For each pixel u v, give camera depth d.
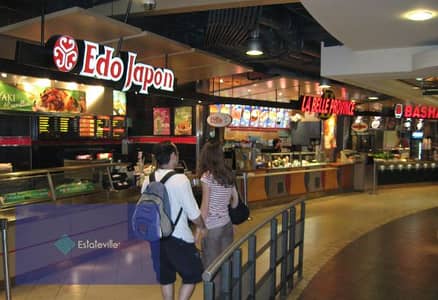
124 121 9.28
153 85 5.59
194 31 6.43
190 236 3.22
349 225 7.39
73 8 4.07
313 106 10.00
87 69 4.52
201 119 10.42
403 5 3.41
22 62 3.96
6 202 4.34
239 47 6.44
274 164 9.90
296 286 4.26
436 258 5.28
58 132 7.92
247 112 12.41
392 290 4.15
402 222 7.70
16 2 5.77
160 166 3.28
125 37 5.09
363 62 5.38
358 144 15.02
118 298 3.97
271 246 3.49
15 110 6.57
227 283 2.25
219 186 3.51
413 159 14.56
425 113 13.03
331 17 3.77
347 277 4.55
